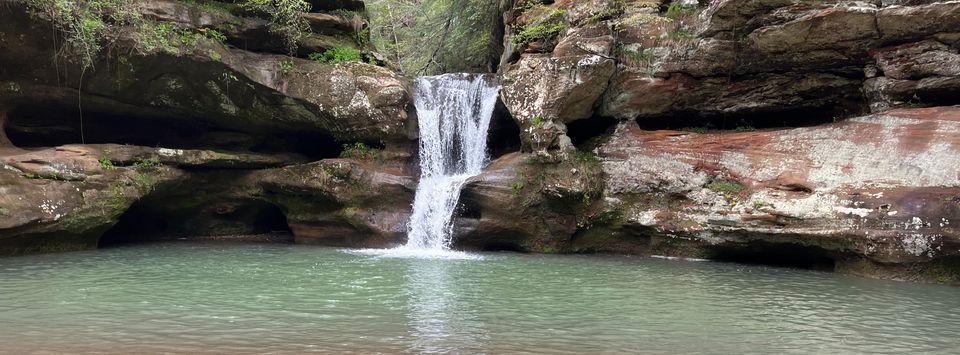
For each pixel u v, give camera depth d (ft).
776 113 56.49
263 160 61.98
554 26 62.95
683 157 54.80
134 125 60.54
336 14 67.62
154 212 61.82
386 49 126.52
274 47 60.80
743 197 50.24
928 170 42.29
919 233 40.73
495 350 22.91
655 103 58.34
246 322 26.73
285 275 40.09
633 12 59.06
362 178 58.75
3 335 24.04
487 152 65.57
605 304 32.53
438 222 57.06
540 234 57.47
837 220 44.55
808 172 48.21
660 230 53.57
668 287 38.17
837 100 53.52
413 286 36.81
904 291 37.55
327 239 60.90
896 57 47.32
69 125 56.85
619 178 56.70
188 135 62.95
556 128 57.11
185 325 26.02
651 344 24.58
